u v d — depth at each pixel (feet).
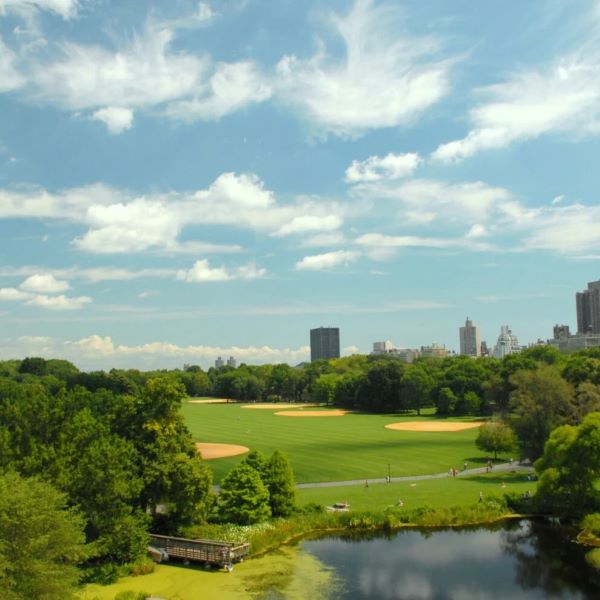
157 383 186.80
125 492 157.58
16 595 105.40
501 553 177.27
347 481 279.69
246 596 144.87
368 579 156.76
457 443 398.21
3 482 119.03
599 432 202.59
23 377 637.30
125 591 143.23
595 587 152.66
